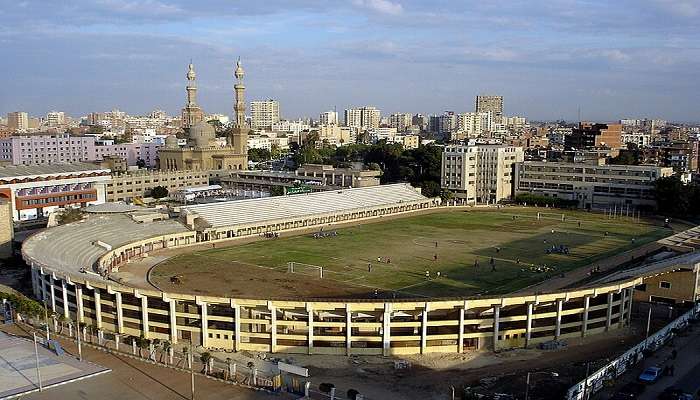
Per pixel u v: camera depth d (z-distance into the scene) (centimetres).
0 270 16850
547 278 16550
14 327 11825
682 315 11912
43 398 8681
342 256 19388
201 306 11050
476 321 10962
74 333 11512
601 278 15075
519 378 9606
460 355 10762
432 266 17962
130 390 9038
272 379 9325
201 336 11144
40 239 16638
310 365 10294
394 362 10388
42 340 11088
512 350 11012
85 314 12250
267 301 10781
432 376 9831
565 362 10369
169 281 15838
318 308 10662
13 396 8700
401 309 10656
